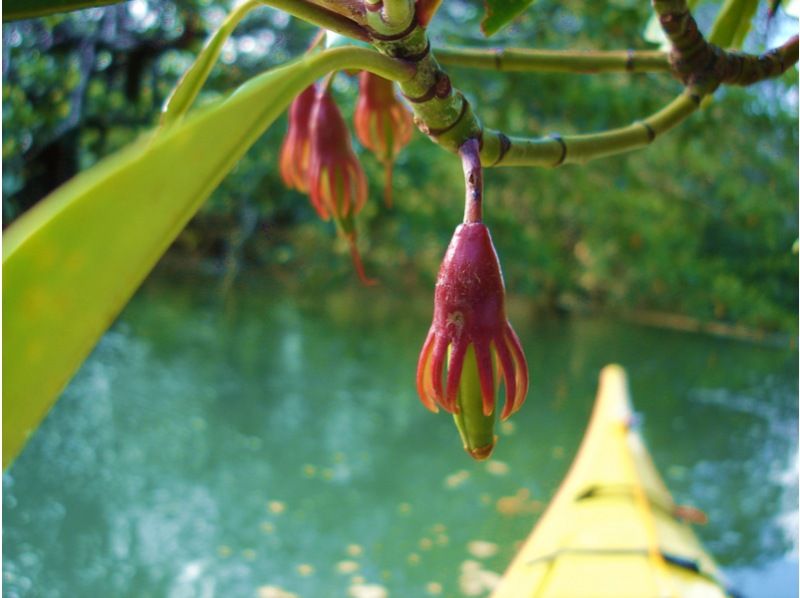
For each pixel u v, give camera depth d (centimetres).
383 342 915
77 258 29
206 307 973
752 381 916
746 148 730
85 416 579
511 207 853
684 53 70
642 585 258
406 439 621
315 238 984
